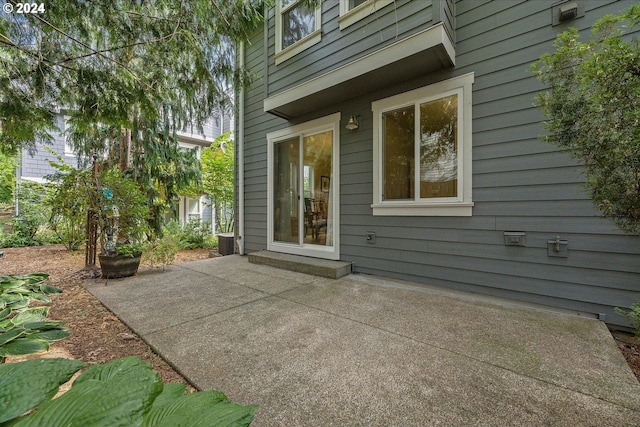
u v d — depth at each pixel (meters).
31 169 8.66
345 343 2.24
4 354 1.62
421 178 3.76
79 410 0.74
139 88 3.42
